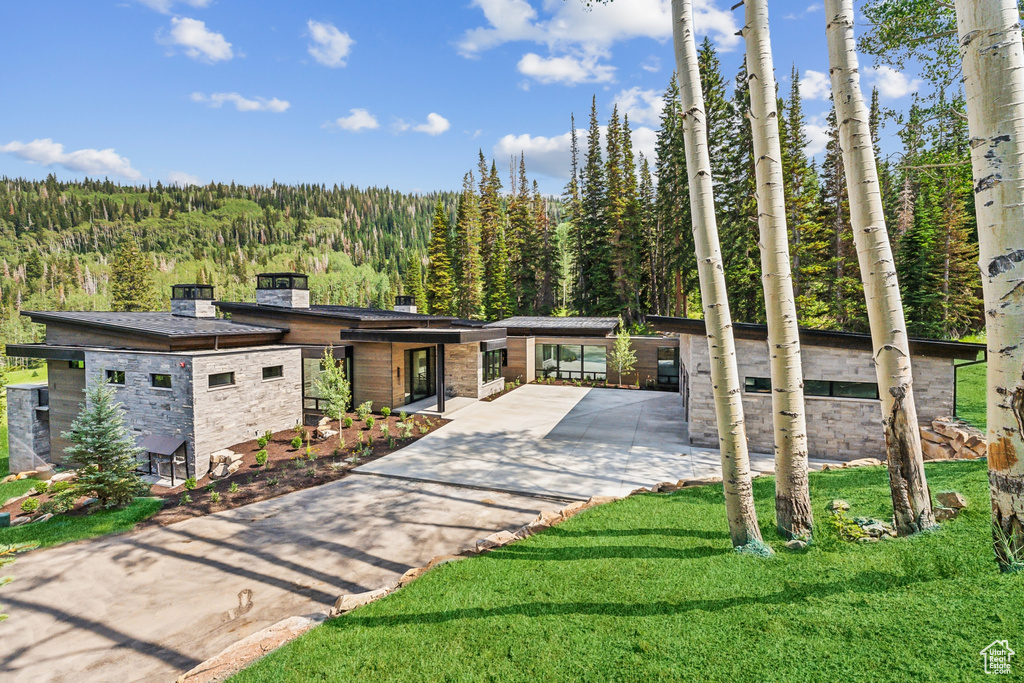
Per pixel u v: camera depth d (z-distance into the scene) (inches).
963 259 1096.2
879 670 129.8
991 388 137.6
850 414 492.4
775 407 229.9
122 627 253.6
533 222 1945.1
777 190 222.2
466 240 1977.1
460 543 335.9
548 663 157.3
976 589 150.5
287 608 267.1
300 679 165.5
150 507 420.5
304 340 794.8
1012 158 123.3
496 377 984.9
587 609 185.9
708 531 252.4
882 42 440.1
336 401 613.3
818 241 1197.1
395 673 163.2
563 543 257.9
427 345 880.9
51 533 372.8
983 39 125.5
